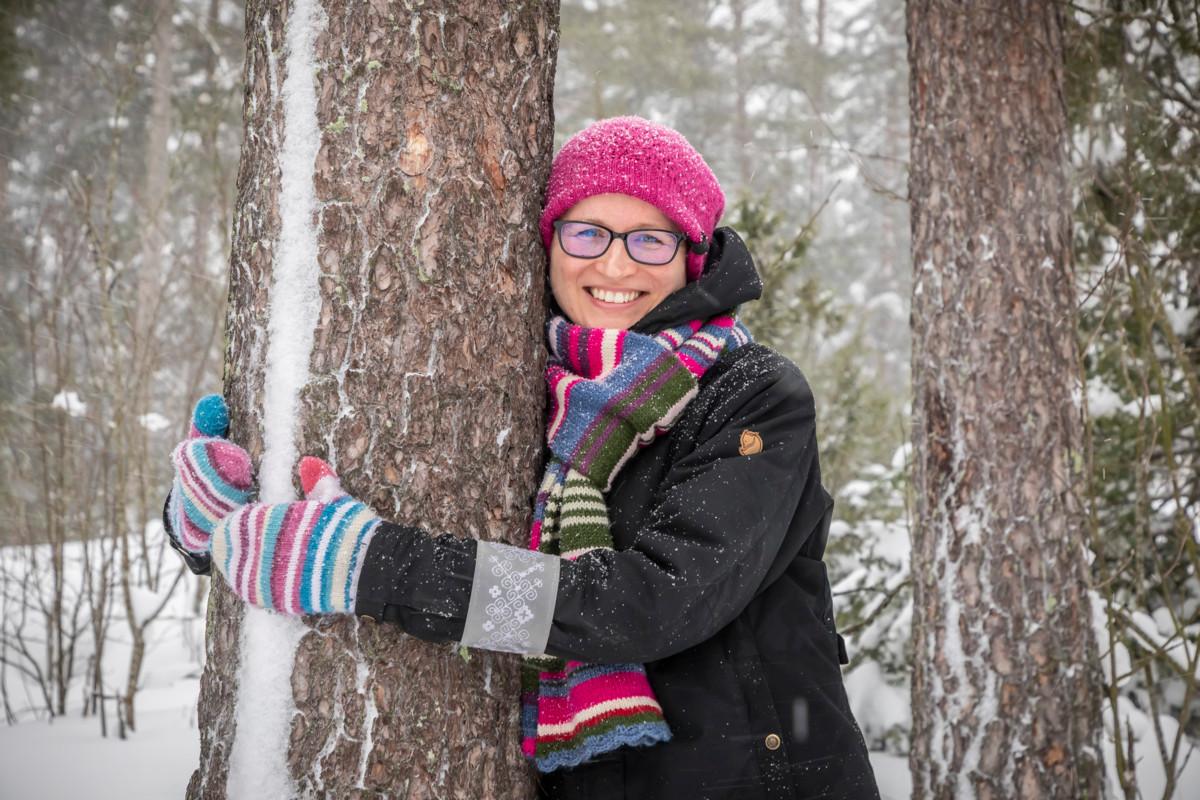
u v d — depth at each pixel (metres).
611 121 1.51
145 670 4.35
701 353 1.40
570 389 1.36
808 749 1.27
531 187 1.41
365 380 1.26
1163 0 3.28
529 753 1.35
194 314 4.99
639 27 13.34
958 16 3.01
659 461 1.35
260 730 1.21
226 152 7.57
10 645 3.69
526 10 1.40
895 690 3.59
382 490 1.26
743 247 1.51
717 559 1.18
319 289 1.26
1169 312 3.49
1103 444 3.53
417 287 1.28
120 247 5.43
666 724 1.26
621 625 1.14
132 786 2.71
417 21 1.28
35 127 6.34
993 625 2.81
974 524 2.87
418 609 1.13
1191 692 2.65
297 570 1.12
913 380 3.08
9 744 3.14
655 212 1.47
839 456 5.09
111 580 3.75
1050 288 2.93
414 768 1.24
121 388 3.92
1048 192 2.96
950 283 2.98
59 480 3.86
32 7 6.48
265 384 1.26
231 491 1.20
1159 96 3.34
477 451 1.32
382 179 1.27
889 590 3.67
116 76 6.85
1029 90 2.97
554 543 1.34
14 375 4.48
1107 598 2.67
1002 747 2.76
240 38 8.13
